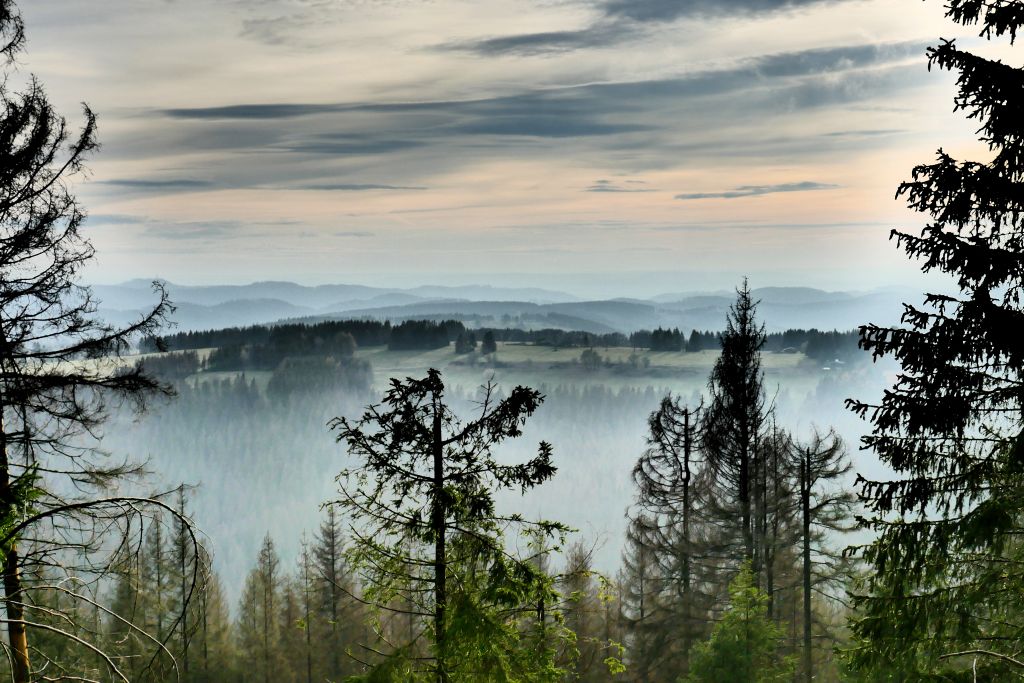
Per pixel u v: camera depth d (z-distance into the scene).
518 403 13.27
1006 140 9.52
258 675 52.16
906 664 10.63
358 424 13.41
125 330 15.70
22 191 14.33
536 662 12.97
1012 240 9.65
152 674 5.99
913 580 10.65
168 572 25.14
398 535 13.27
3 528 9.98
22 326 14.12
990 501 9.99
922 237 9.96
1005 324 9.40
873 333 10.21
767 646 20.45
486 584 13.17
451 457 13.31
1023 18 9.30
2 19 14.23
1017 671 9.88
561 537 13.72
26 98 14.42
